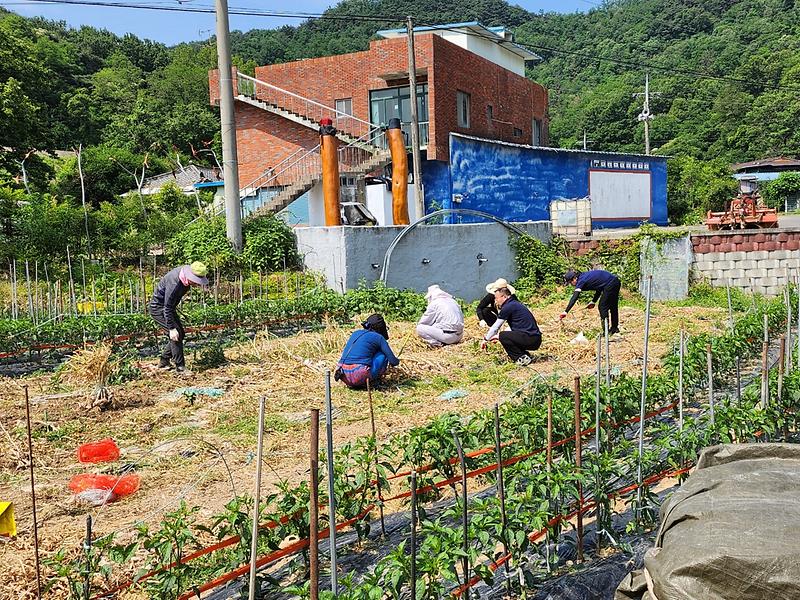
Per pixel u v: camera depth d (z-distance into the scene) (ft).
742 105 232.12
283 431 30.78
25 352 44.65
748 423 23.88
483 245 79.41
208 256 67.26
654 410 27.50
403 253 70.54
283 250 69.21
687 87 240.12
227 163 68.23
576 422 19.16
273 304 54.65
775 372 29.17
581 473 18.58
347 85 99.55
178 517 16.79
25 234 71.46
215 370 41.52
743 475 14.24
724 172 171.83
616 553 19.43
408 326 55.72
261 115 99.30
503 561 16.61
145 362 43.29
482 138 102.12
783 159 217.15
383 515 20.72
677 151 228.84
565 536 20.31
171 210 110.11
